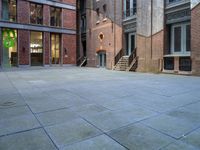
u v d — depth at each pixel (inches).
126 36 868.0
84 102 244.1
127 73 679.1
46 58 1147.3
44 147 124.7
